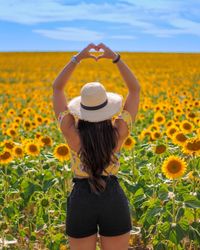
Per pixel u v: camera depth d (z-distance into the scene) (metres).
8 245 6.27
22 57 80.06
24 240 6.62
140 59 71.44
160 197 5.47
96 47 4.15
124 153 8.17
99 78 41.28
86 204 3.84
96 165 3.73
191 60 69.06
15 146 7.68
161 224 5.57
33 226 6.79
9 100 24.11
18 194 7.93
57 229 6.57
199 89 28.44
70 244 4.00
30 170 7.46
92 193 3.83
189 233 5.28
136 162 7.62
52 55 85.50
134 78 4.12
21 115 13.86
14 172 7.61
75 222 3.88
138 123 13.84
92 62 65.19
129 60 69.19
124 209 3.90
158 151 7.07
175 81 37.78
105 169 3.77
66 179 7.25
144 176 6.92
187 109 13.55
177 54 85.06
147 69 51.75
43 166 8.04
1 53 89.38
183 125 8.31
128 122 3.93
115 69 53.47
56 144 9.50
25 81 42.22
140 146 8.73
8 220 6.73
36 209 6.89
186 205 5.36
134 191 6.59
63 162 7.27
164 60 69.25
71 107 3.87
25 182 6.90
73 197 3.89
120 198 3.88
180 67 55.31
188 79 39.28
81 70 51.28
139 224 6.63
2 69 57.12
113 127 3.83
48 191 7.23
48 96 25.89
